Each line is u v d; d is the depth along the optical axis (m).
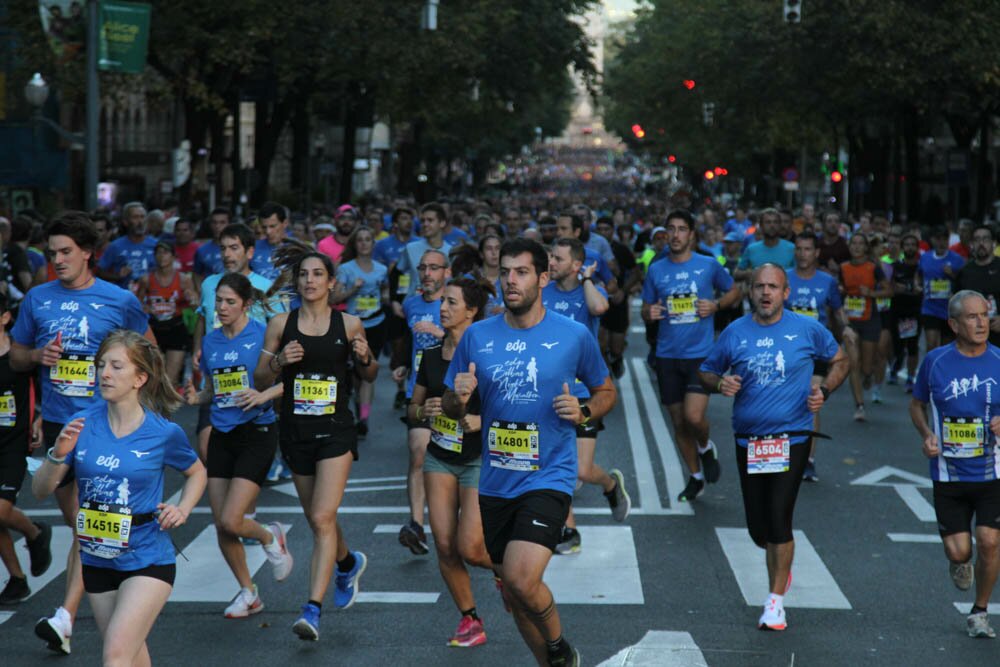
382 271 23.28
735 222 49.69
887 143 75.12
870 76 51.97
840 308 20.44
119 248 23.22
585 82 74.38
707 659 11.05
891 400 27.05
